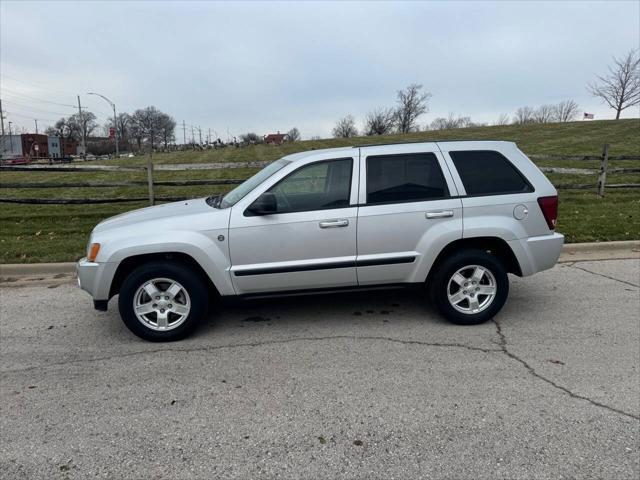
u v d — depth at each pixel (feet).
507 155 14.82
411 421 9.72
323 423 9.73
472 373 11.68
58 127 335.06
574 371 11.69
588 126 106.22
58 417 10.11
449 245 14.44
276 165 15.40
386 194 14.06
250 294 14.05
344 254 13.96
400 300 17.21
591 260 22.38
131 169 33.17
